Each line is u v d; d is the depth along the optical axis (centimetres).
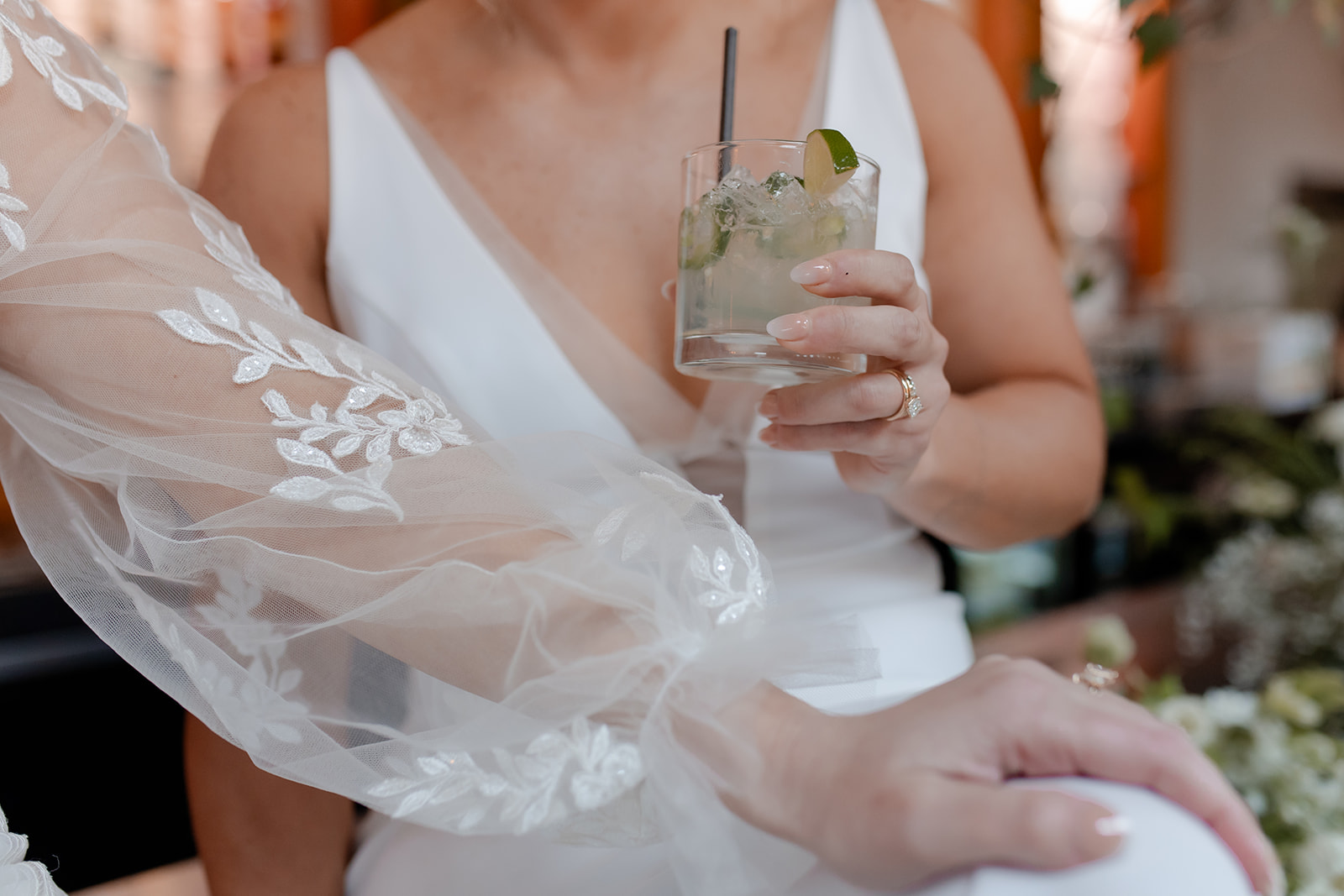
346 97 113
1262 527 324
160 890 117
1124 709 57
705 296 75
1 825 63
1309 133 775
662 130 110
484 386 105
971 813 51
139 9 224
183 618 66
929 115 113
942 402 76
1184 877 49
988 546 111
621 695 59
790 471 107
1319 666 292
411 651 64
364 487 64
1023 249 114
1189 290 670
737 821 59
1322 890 124
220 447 65
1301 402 478
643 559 63
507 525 64
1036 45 317
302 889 96
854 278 67
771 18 115
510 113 112
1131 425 370
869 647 62
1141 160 613
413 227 109
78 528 69
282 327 69
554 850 82
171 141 232
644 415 105
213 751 95
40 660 160
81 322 65
